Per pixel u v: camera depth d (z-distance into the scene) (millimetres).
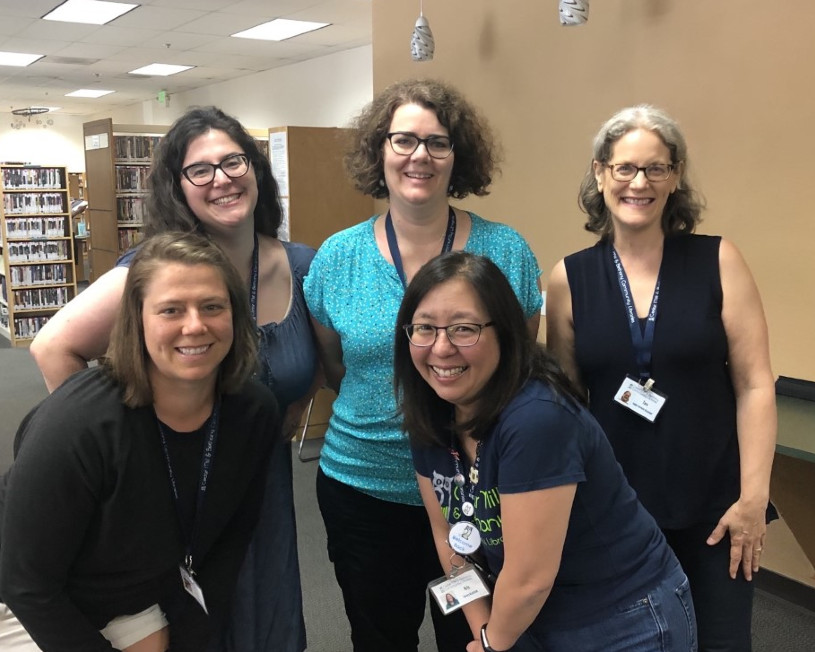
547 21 3131
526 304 1589
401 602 1694
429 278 1176
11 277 7512
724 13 2453
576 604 1243
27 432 1197
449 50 3711
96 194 5820
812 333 2340
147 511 1248
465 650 1612
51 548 1166
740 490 1471
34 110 13164
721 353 1463
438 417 1297
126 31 7051
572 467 1125
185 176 1526
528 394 1153
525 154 3352
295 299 1705
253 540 1637
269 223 1721
